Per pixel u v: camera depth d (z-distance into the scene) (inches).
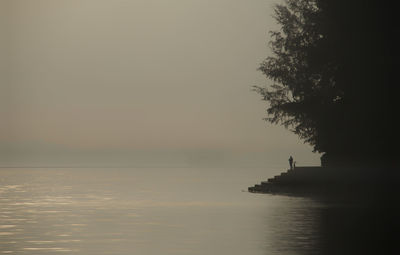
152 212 1932.8
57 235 1400.1
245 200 2377.0
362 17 2613.2
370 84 2610.7
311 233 1375.5
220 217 1754.4
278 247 1186.6
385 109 2596.0
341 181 2554.1
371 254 1099.3
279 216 1736.0
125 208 2081.7
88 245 1247.5
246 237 1338.6
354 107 2642.7
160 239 1326.3
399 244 1211.2
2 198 2615.7
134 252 1157.7
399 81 2588.6
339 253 1111.6
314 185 2640.3
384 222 1555.1
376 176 2464.3
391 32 2591.0
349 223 1539.1
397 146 2568.9
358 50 2623.0
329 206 2027.6
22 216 1836.9
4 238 1352.1
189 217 1769.2
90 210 2022.6
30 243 1278.3
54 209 2070.6
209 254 1128.2
